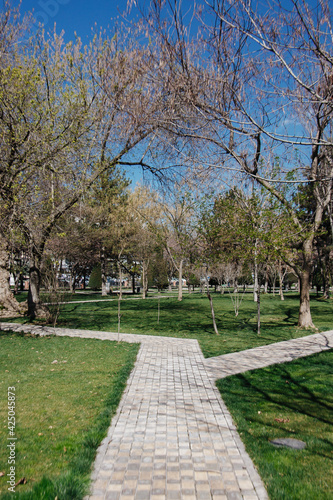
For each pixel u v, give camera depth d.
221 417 4.82
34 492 2.93
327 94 4.67
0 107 10.82
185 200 11.90
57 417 4.69
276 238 10.92
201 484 3.18
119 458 3.65
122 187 24.47
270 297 31.19
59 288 14.60
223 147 5.73
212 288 55.19
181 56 4.89
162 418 4.75
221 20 4.65
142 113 6.63
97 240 27.36
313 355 8.86
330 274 29.64
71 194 12.83
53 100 11.43
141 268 30.78
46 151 11.15
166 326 14.16
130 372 7.15
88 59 11.77
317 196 12.61
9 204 11.00
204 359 8.43
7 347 9.64
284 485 3.16
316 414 4.96
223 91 5.01
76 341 10.63
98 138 11.98
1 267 17.67
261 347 9.94
